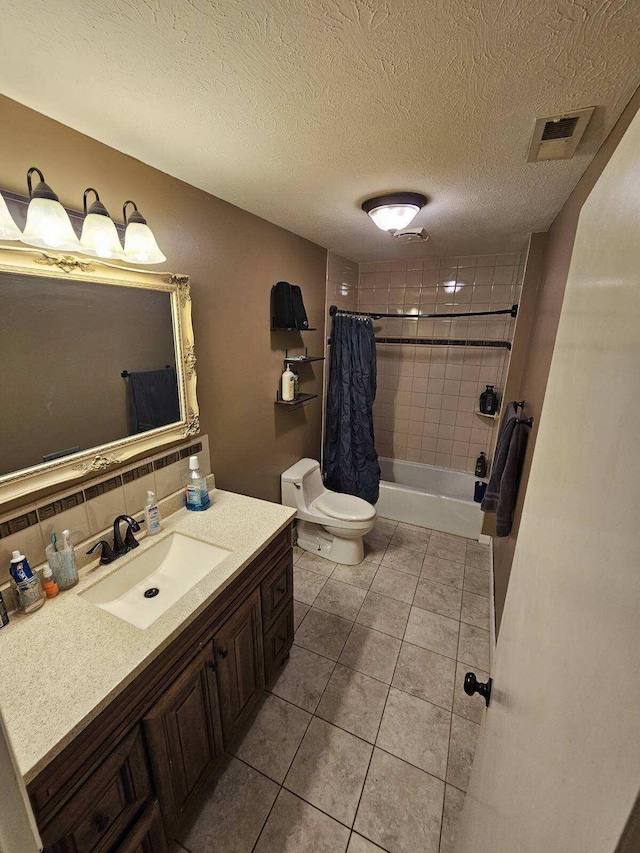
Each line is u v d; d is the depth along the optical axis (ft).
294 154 4.11
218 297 5.81
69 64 2.71
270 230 6.84
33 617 3.40
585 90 2.91
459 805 4.25
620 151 1.61
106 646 3.11
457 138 3.72
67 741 2.46
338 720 5.15
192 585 4.45
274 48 2.54
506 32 2.35
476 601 7.43
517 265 9.38
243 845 3.92
